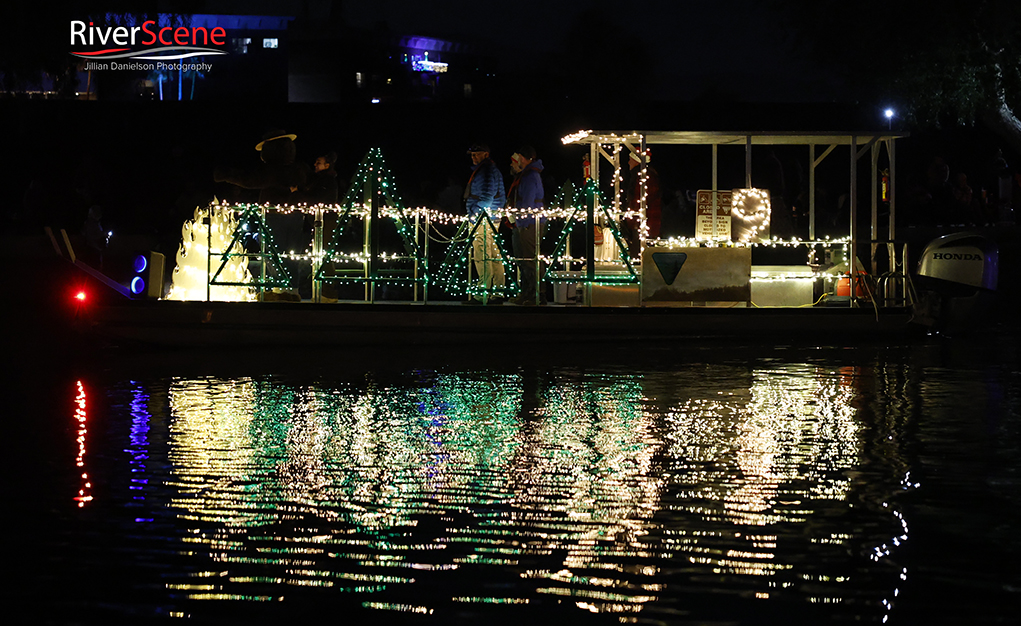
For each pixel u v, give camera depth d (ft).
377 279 42.19
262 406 28.66
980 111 66.44
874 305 43.83
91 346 42.60
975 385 32.48
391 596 14.62
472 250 45.70
